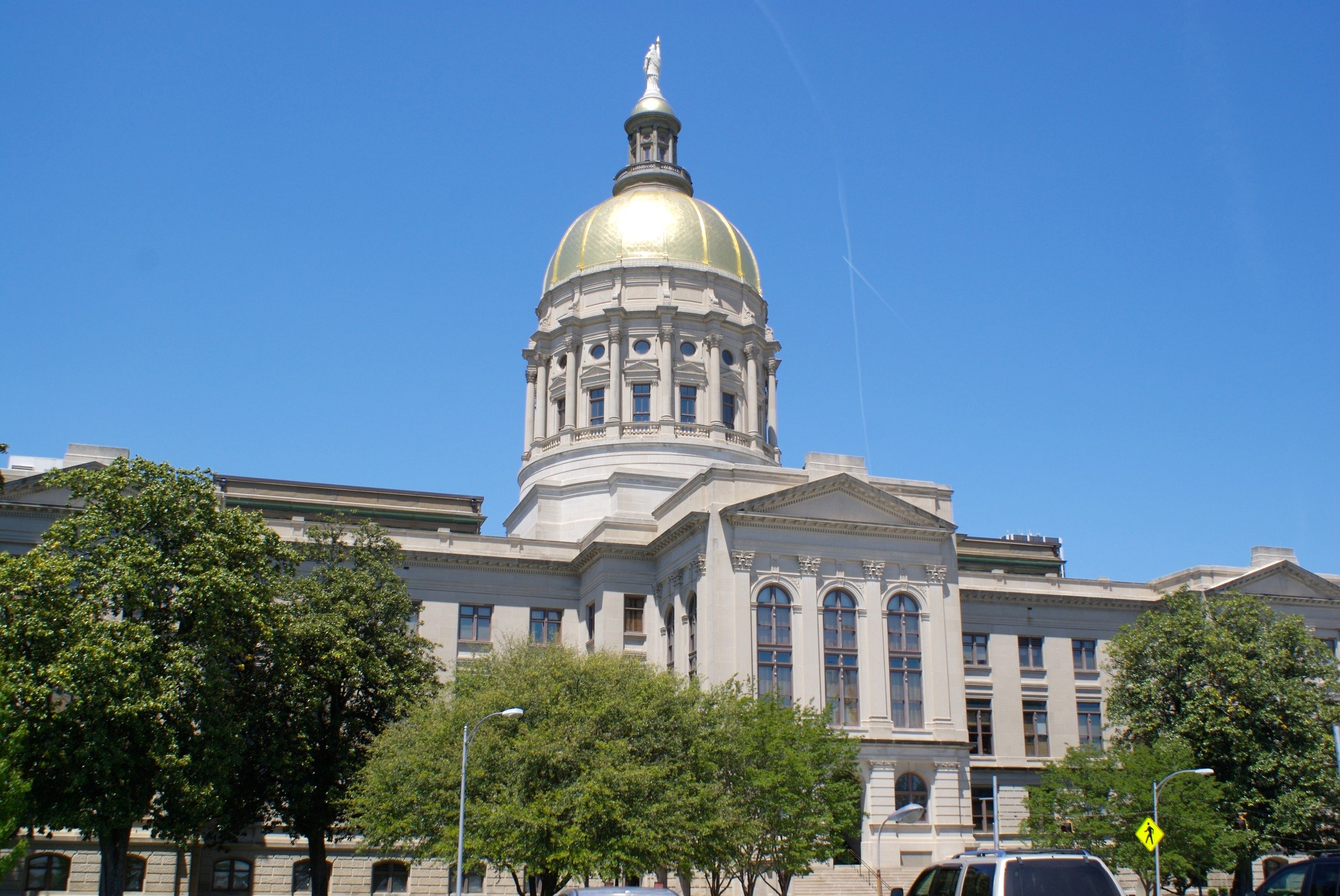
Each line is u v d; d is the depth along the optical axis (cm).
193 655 5100
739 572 7062
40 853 6781
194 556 5241
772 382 10269
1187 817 6309
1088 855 2684
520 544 8425
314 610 6081
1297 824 6662
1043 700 8719
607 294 9856
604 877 4897
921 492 7894
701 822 5072
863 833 6856
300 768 5894
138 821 5347
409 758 5184
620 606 7944
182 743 5169
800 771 5644
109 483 5341
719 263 10069
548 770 4988
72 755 4969
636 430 9381
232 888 7050
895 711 7206
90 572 5144
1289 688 6900
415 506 9519
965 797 7112
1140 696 7294
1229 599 7488
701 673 7000
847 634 7244
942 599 7450
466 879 7288
